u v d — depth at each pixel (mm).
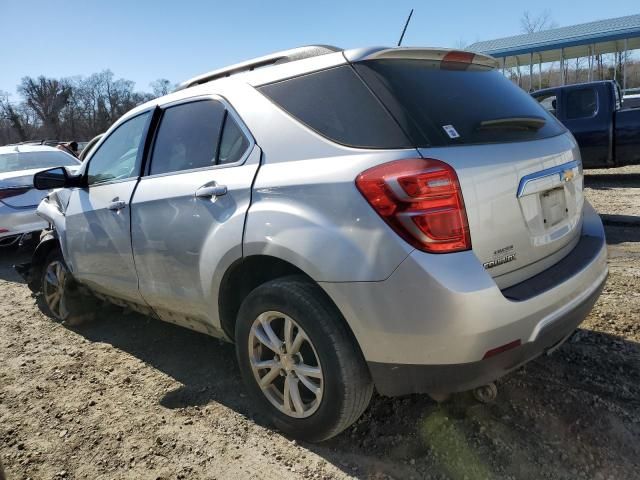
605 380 2893
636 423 2521
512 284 2273
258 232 2465
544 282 2318
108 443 2715
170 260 3043
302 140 2465
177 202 2975
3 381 3514
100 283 3834
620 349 3207
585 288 2494
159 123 3387
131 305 3744
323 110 2445
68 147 13211
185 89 3312
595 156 9625
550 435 2477
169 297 3146
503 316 2066
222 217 2678
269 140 2602
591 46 21234
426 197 2027
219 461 2496
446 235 2039
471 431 2543
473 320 2004
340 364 2266
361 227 2131
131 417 2949
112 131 3854
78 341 4160
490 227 2168
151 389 3264
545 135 2645
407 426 2625
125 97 78438
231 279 2750
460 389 2162
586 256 2631
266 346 2592
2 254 7980
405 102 2268
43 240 4582
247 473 2395
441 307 1997
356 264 2129
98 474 2477
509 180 2264
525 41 20531
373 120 2266
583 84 9656
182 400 3100
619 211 7398
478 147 2240
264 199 2502
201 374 3414
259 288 2553
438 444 2475
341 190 2199
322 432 2428
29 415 3051
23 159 8070
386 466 2367
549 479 2217
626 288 4191
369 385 2344
